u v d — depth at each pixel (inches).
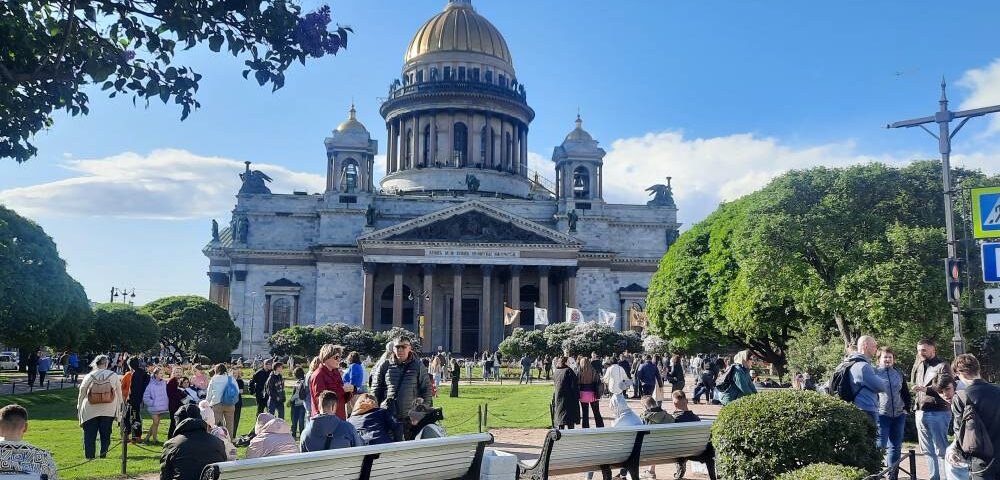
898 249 1957.4
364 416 729.0
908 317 1913.1
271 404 1434.5
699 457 816.9
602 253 5255.9
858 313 2022.6
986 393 626.2
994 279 920.3
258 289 5177.2
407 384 786.2
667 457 776.9
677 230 5506.9
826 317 2284.7
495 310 5246.1
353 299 5098.4
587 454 695.7
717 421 689.6
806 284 2165.4
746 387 1266.0
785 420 644.7
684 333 3267.7
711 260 3058.6
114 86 568.4
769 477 642.8
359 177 5344.5
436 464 608.7
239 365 1708.9
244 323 5128.0
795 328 2593.5
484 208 4948.3
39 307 3004.4
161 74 567.5
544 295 4950.8
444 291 5285.4
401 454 573.3
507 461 685.3
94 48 550.9
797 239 2112.5
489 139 6018.7
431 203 5359.3
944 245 1911.9
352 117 5452.8
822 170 2218.3
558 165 5669.3
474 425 1560.0
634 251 5467.5
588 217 5388.8
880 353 872.3
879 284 1947.6
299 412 1417.3
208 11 545.3
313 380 839.1
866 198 2149.4
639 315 4311.0
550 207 5482.3
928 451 812.6
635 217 5516.7
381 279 5187.0
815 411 648.4
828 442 636.1
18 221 3031.5
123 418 1029.2
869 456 661.9
